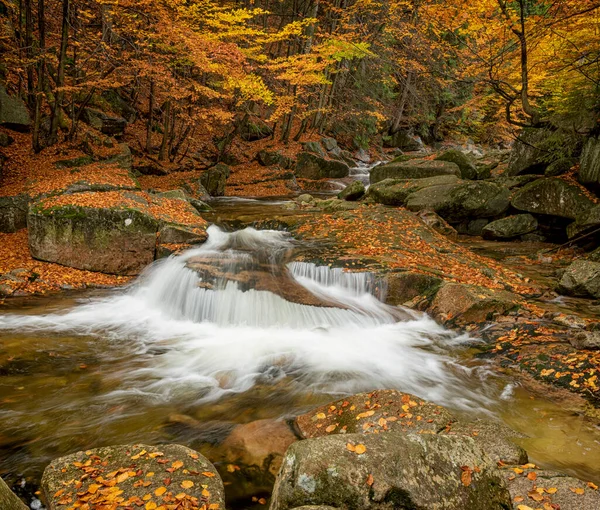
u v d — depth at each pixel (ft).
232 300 24.45
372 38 77.56
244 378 17.76
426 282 25.53
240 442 13.24
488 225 41.50
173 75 50.60
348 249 30.45
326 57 58.75
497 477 8.66
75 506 8.89
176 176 55.16
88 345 20.54
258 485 11.48
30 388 16.31
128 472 10.03
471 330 21.99
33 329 21.74
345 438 8.82
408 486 7.91
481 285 26.08
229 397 16.19
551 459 12.42
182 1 40.73
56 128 46.50
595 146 36.91
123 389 16.53
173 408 15.29
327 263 27.43
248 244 31.65
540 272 31.48
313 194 61.93
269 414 15.03
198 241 30.94
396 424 12.72
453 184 43.86
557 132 39.27
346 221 36.83
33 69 48.57
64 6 42.68
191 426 14.20
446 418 13.15
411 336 22.06
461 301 23.43
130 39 45.52
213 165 65.21
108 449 11.10
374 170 56.65
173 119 61.77
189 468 10.28
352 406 13.83
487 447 11.86
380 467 8.14
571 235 35.45
